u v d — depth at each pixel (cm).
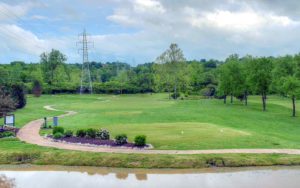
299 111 8650
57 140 4125
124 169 3269
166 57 13175
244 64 10069
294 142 4231
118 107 8844
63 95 14600
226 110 8044
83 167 3341
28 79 15275
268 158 3384
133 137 4253
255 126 5966
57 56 16812
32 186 2880
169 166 3278
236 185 2822
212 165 3303
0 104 5119
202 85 14950
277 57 9006
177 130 4681
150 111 7556
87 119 6250
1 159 3500
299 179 2945
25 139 4262
